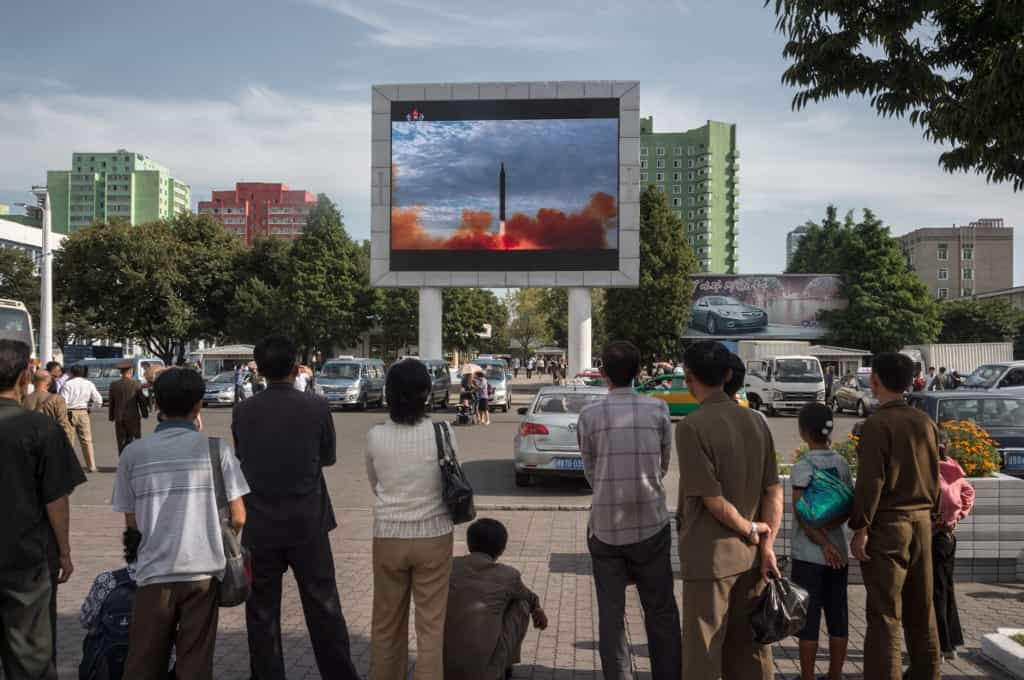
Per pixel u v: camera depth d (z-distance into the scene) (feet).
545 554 26.02
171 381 12.32
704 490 11.72
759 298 172.55
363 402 104.53
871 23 17.88
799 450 22.25
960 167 18.93
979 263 362.53
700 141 486.79
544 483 42.14
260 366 14.03
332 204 178.70
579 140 99.45
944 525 15.76
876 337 167.12
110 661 12.39
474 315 202.80
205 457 12.22
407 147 100.53
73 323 177.88
